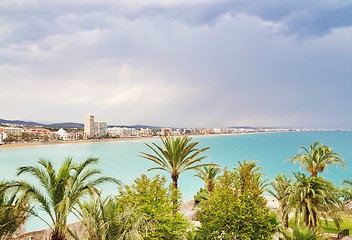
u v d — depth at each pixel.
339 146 171.62
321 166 27.50
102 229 9.38
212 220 13.91
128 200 12.12
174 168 19.47
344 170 80.88
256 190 13.80
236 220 12.86
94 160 13.54
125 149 183.88
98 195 11.03
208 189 26.56
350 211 18.83
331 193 19.08
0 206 10.91
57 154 145.62
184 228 12.55
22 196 10.81
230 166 91.31
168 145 19.30
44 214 36.69
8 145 197.75
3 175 75.56
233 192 14.20
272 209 26.27
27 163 107.44
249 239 12.14
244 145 197.62
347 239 16.45
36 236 15.23
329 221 23.70
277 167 89.06
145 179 13.47
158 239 11.16
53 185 12.48
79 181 13.05
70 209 12.53
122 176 75.12
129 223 9.72
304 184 19.38
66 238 12.16
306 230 12.80
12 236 12.23
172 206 12.98
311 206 18.59
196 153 19.59
